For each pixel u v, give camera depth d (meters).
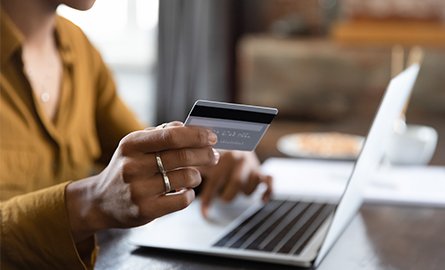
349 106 4.12
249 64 4.21
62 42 1.33
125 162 0.82
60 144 1.24
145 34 5.74
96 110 1.48
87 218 0.88
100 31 5.76
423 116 2.43
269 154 1.76
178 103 4.46
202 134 0.81
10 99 1.18
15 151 1.17
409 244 1.08
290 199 1.35
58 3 1.23
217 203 1.29
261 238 1.07
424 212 1.28
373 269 0.97
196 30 4.47
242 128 0.82
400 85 1.09
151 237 1.07
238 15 4.84
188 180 0.82
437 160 1.74
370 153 1.08
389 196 1.35
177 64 4.43
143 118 5.09
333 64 4.11
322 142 1.85
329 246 1.04
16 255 0.92
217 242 1.05
